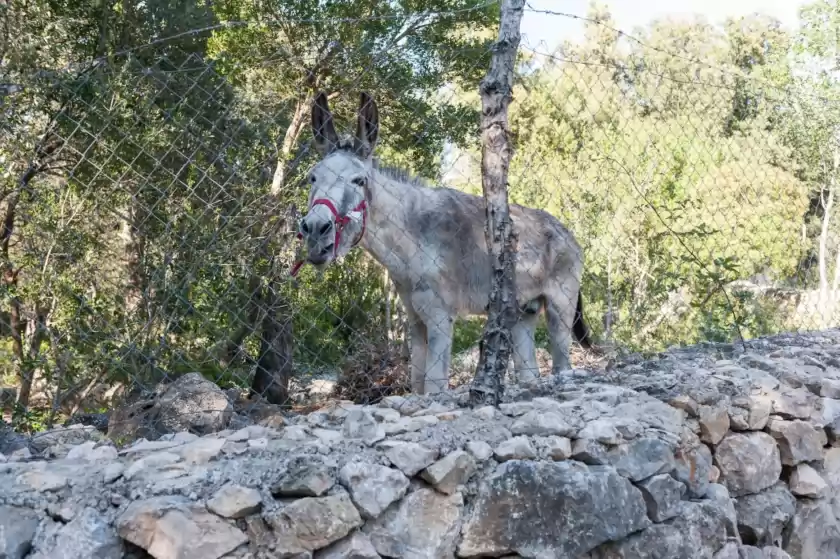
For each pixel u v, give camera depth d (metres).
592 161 5.00
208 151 4.88
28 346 6.24
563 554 2.63
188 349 5.96
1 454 2.53
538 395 3.45
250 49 7.72
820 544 3.65
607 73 4.65
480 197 4.55
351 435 2.67
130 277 6.00
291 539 2.26
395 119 5.15
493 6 7.62
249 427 2.85
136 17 7.25
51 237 5.74
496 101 3.11
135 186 5.09
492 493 2.62
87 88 4.80
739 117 4.98
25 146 4.46
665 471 2.93
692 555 2.92
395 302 7.44
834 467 3.84
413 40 6.00
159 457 2.43
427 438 2.67
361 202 3.69
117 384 5.85
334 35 7.55
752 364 3.99
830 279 5.59
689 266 5.75
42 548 2.10
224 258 5.72
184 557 2.12
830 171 5.16
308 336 6.31
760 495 3.40
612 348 5.17
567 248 4.97
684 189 5.38
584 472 2.71
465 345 6.84
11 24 6.75
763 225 5.44
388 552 2.45
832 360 4.45
